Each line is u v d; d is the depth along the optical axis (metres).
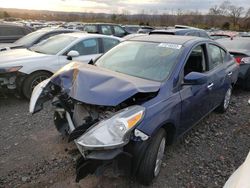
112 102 2.71
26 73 5.73
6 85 5.69
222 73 4.77
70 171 3.32
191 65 3.81
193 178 3.34
